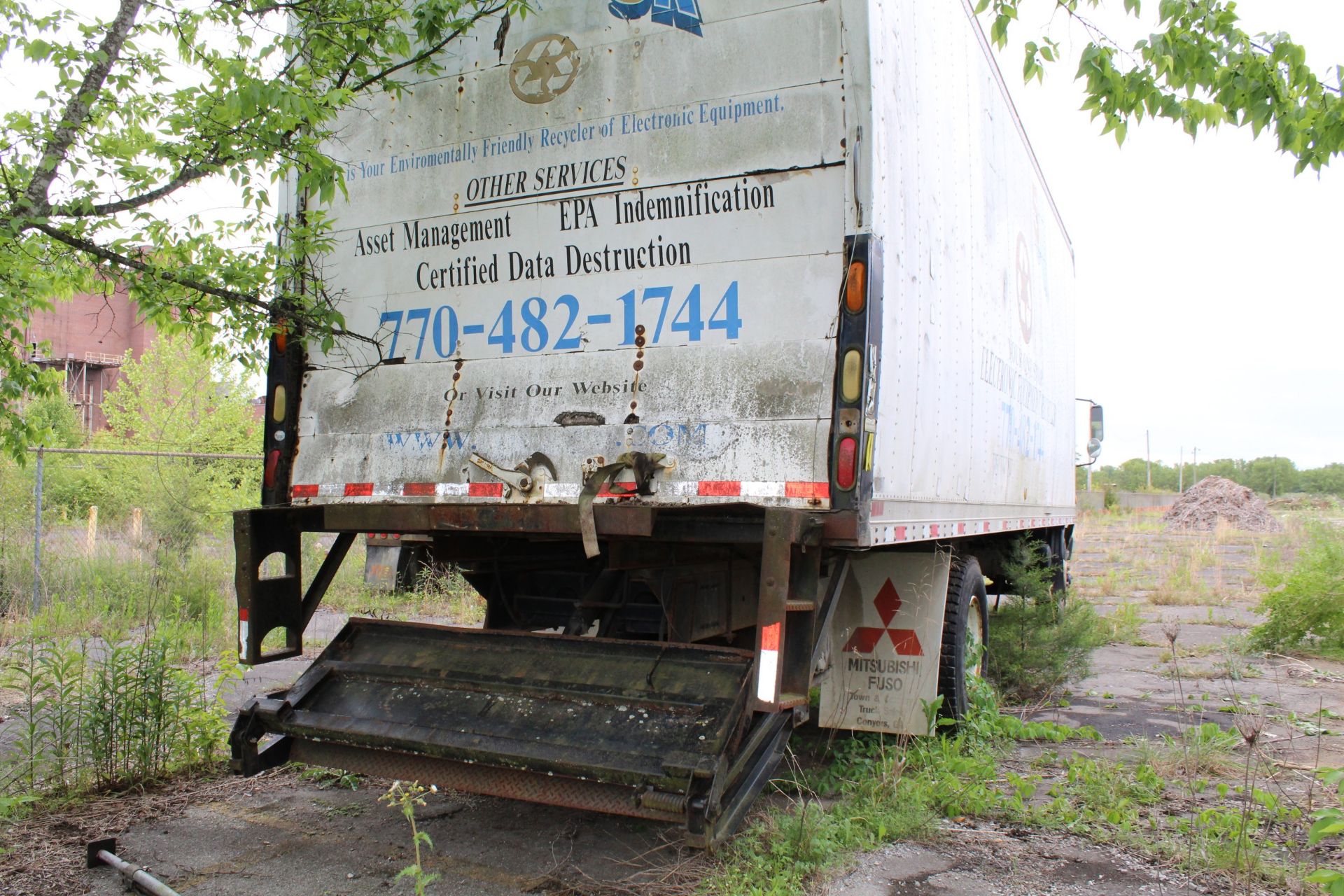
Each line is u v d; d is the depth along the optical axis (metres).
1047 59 5.18
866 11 4.03
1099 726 6.75
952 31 5.63
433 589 11.93
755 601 5.15
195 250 5.02
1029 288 8.27
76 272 4.99
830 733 5.92
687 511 3.97
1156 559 21.69
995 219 6.77
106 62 4.48
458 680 4.29
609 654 4.24
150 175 4.71
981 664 6.63
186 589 10.27
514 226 4.69
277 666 8.21
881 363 4.13
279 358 5.12
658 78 4.40
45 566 10.73
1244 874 3.98
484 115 4.79
